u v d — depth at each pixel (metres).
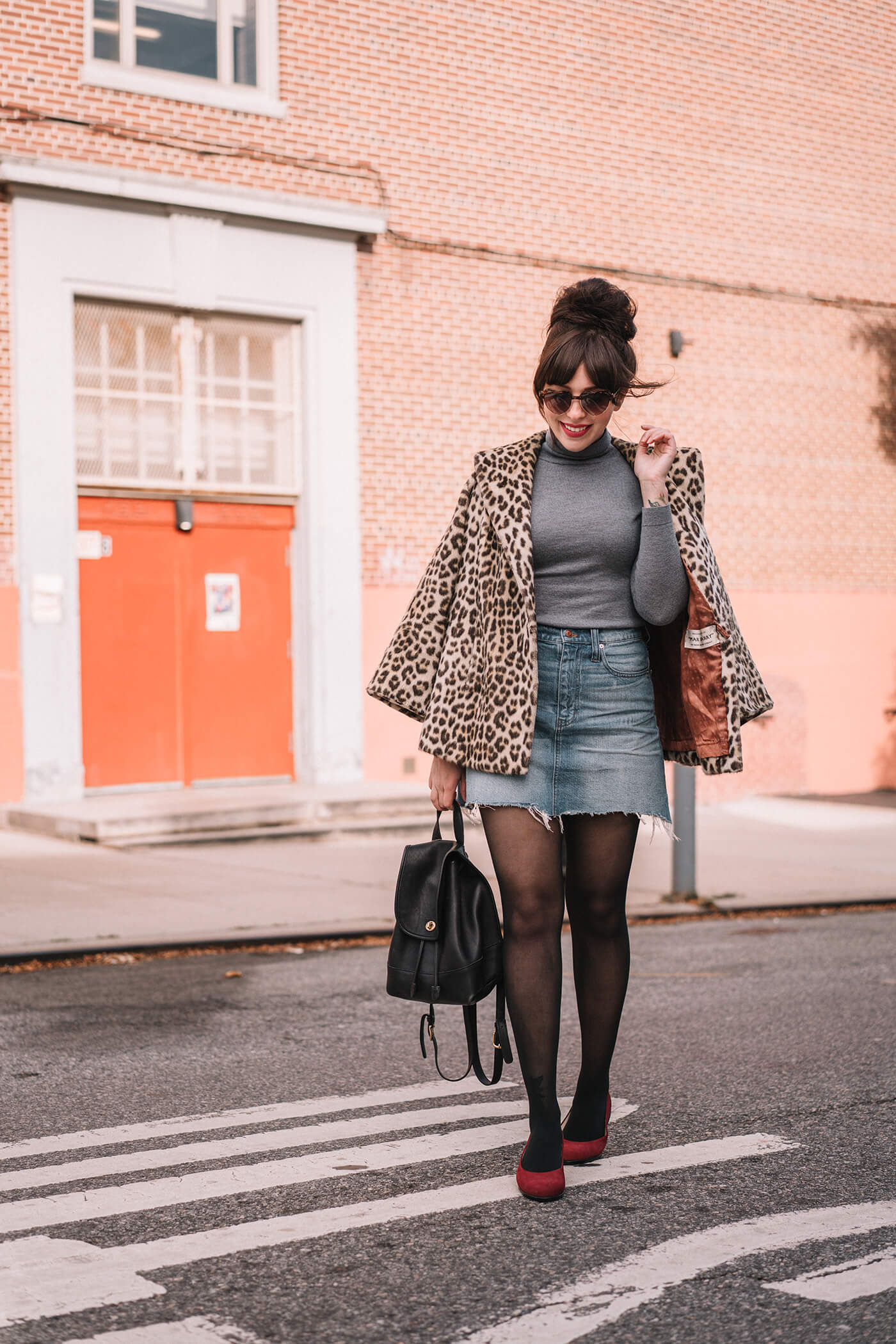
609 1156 3.71
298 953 6.98
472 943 3.32
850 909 8.84
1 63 10.84
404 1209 3.29
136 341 11.60
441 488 12.96
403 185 12.71
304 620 12.40
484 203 13.15
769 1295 2.79
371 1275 2.89
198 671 12.03
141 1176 3.55
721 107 14.61
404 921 3.36
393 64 12.62
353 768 12.55
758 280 14.88
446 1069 4.67
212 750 12.11
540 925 3.30
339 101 12.36
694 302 14.48
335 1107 4.21
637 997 5.92
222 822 10.73
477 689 3.34
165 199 11.36
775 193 14.98
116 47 11.41
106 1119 4.09
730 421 14.70
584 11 13.70
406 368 12.77
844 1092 4.39
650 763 3.36
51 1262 2.97
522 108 13.36
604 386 3.25
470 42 13.04
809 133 15.20
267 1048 4.98
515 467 3.39
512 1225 3.18
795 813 13.84
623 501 3.33
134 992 5.99
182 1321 2.67
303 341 12.30
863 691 15.66
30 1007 5.67
